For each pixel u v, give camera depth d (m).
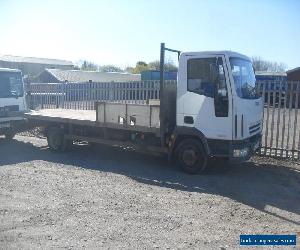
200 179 8.29
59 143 11.27
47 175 8.49
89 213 6.04
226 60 7.84
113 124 9.65
